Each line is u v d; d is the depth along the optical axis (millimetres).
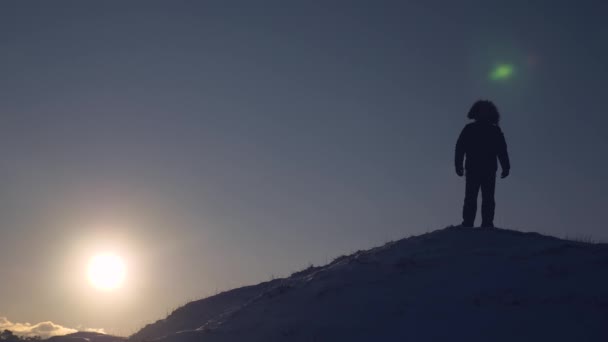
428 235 14320
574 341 8742
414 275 11984
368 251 14867
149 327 16391
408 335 9875
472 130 14219
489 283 10961
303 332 10742
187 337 11812
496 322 9648
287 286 13328
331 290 12133
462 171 14359
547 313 9609
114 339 15391
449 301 10641
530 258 11828
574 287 10289
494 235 13414
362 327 10484
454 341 9383
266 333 11086
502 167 14211
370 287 11852
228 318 12688
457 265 12016
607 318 9109
